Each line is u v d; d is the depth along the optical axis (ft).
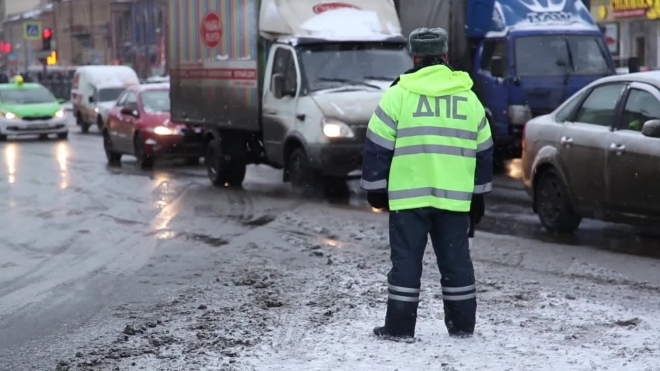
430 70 43.06
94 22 553.64
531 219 89.71
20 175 142.00
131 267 69.92
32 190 122.01
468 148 43.01
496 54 129.29
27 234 86.69
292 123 107.76
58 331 51.39
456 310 44.14
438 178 42.65
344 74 108.88
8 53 472.85
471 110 43.11
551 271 63.67
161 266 69.87
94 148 198.08
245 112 116.26
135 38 516.73
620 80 74.02
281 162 111.24
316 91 106.52
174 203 107.24
